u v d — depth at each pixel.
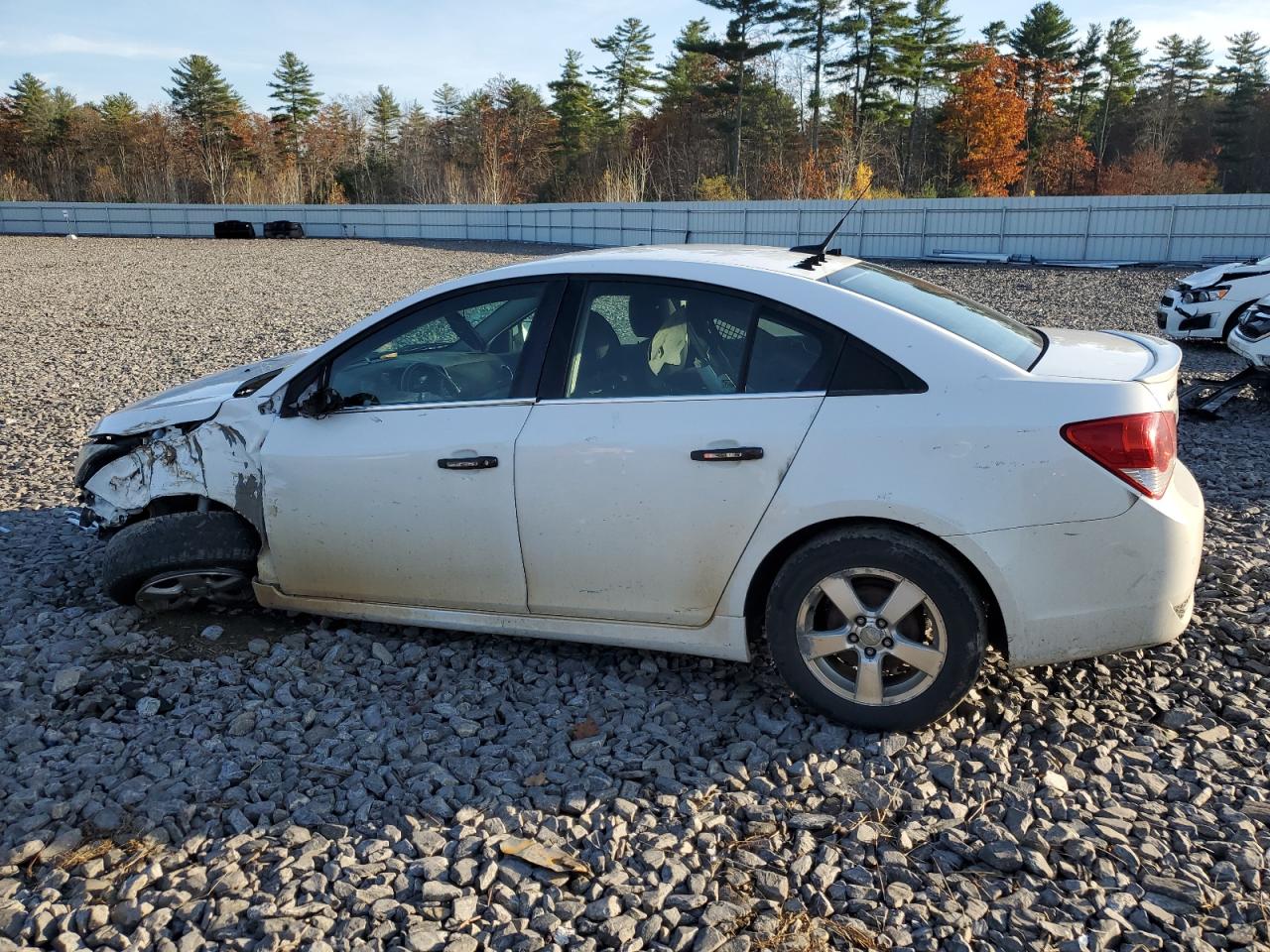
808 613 3.35
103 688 3.76
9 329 14.99
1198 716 3.47
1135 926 2.50
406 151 78.12
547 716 3.59
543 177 74.75
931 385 3.17
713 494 3.34
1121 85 77.38
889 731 3.34
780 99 64.75
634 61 76.31
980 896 2.62
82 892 2.66
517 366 3.68
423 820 2.98
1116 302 17.11
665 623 3.59
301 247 38.38
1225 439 7.54
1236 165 76.62
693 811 2.98
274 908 2.59
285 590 4.14
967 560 3.18
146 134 83.12
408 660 4.02
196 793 3.11
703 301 3.49
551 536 3.58
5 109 85.75
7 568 5.09
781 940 2.47
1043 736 3.38
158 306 18.17
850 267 3.87
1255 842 2.80
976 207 29.31
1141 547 3.07
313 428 3.92
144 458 4.22
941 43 63.50
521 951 2.45
